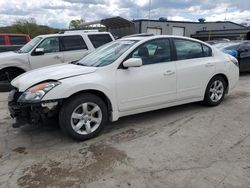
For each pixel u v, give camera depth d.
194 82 5.44
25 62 8.48
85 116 4.28
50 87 4.00
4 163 3.69
